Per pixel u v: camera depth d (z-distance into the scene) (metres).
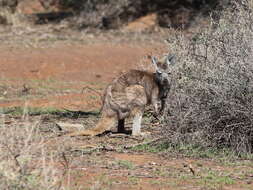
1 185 17.73
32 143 20.98
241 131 26.58
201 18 71.62
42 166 19.81
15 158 18.34
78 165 23.47
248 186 21.36
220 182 21.75
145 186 21.05
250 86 26.34
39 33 77.75
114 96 30.22
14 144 20.11
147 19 82.19
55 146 25.55
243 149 26.36
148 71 32.53
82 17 85.12
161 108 31.44
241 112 26.30
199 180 21.98
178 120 27.69
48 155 23.41
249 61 26.61
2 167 18.00
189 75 29.44
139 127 30.53
